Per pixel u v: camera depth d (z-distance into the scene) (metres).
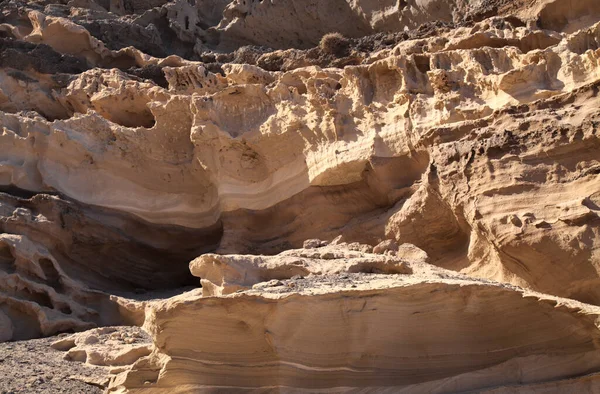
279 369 7.88
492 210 11.18
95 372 10.11
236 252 16.02
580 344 7.93
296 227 15.68
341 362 7.98
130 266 16.92
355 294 7.95
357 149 14.74
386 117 14.81
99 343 11.57
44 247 15.07
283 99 16.19
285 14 23.39
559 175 10.83
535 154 11.08
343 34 22.66
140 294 16.16
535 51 13.85
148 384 8.37
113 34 21.61
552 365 7.98
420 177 14.11
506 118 11.75
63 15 23.11
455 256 12.85
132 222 16.91
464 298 8.08
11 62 18.84
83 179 16.86
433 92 14.72
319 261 10.10
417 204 13.23
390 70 15.27
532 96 13.40
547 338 8.06
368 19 21.92
